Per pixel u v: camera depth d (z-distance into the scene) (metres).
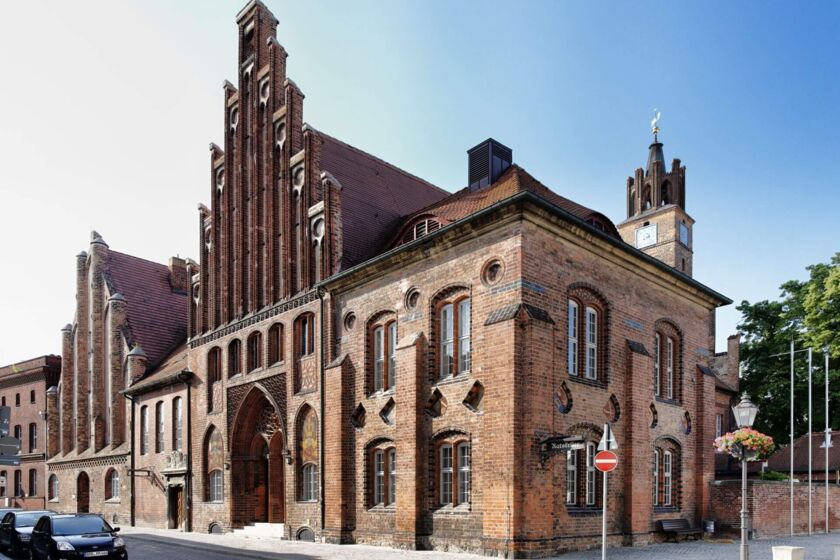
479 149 25.69
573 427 19.17
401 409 20.75
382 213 27.92
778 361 44.81
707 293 26.31
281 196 27.62
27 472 48.28
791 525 26.23
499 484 17.44
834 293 40.06
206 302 32.31
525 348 17.75
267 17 30.50
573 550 18.50
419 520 19.81
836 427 42.19
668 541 22.47
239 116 30.75
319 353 24.52
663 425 23.48
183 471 31.78
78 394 43.75
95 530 18.64
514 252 18.42
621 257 21.84
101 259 43.19
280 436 27.16
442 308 20.86
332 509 22.84
